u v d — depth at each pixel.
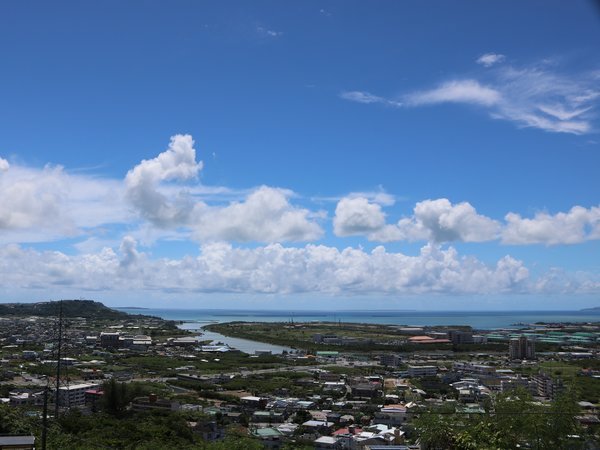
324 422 136.00
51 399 154.00
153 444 102.00
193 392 188.12
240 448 81.44
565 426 45.97
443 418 54.69
